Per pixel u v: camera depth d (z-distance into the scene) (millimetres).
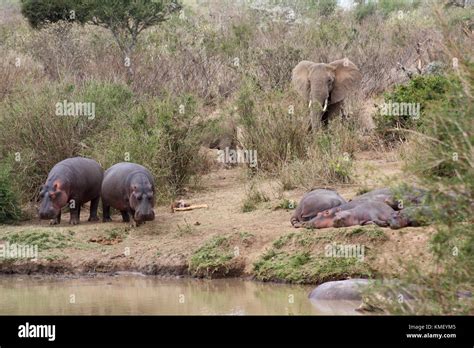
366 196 12617
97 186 14609
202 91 22406
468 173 7605
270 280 11945
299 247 12164
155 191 15531
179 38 25797
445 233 7836
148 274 12656
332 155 15719
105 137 16578
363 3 35938
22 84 19453
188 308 10562
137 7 24656
